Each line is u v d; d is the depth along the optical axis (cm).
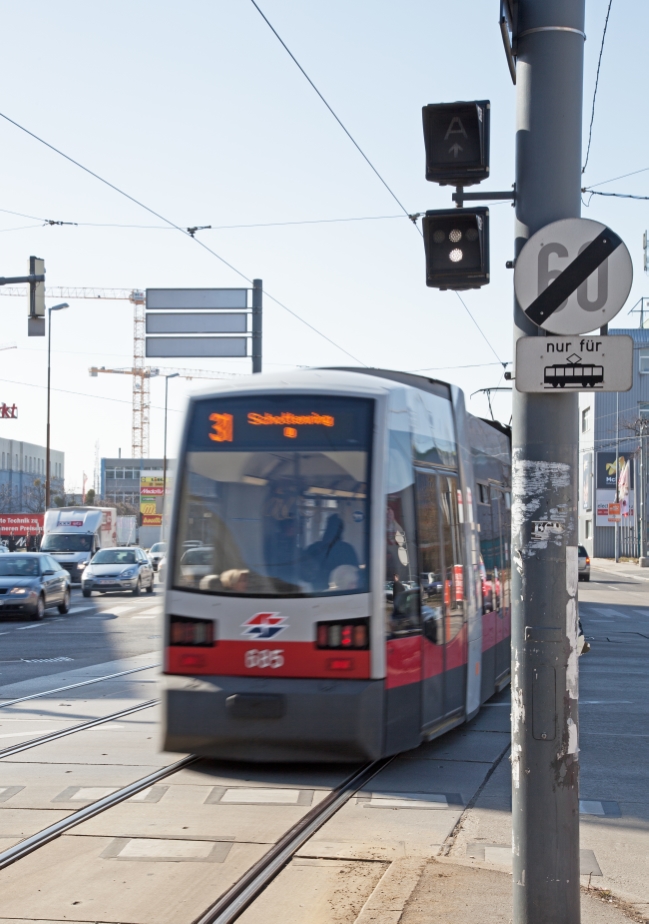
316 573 798
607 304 456
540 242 461
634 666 1612
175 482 845
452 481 982
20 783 788
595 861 614
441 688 904
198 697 792
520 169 479
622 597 3478
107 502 10131
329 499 810
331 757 775
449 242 579
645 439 6469
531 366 459
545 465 457
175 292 2580
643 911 505
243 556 814
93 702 1203
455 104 571
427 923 468
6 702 1209
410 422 880
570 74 471
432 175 575
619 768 878
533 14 474
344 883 556
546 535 453
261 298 2559
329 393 831
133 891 546
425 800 750
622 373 454
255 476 827
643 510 6303
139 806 721
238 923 501
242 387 852
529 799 446
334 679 782
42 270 1873
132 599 3309
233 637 802
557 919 439
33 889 549
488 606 1117
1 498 9656
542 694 448
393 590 808
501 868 555
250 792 764
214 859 600
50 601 2584
